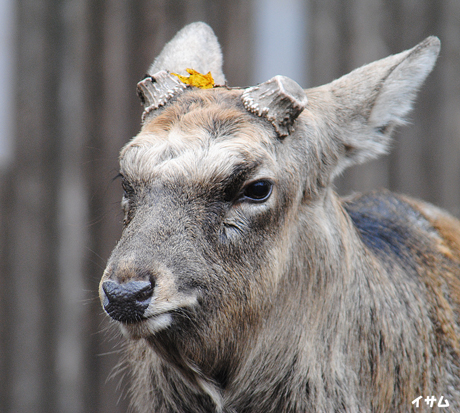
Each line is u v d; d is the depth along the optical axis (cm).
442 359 698
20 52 1145
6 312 1145
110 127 1154
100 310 1095
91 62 1155
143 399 660
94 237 1145
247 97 565
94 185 1152
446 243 804
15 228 1148
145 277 485
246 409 604
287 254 580
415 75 647
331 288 612
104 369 1139
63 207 1151
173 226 509
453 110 1455
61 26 1150
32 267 1143
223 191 522
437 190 1452
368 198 840
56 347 1145
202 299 518
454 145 1460
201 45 745
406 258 732
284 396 600
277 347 590
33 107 1142
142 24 1159
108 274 495
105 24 1150
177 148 528
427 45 639
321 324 607
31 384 1141
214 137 535
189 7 1170
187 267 505
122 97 1153
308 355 598
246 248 538
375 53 1380
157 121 564
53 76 1149
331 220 632
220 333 543
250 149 533
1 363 1145
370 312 639
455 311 740
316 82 1368
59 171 1152
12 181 1155
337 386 605
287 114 563
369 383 632
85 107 1156
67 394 1141
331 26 1366
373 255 691
